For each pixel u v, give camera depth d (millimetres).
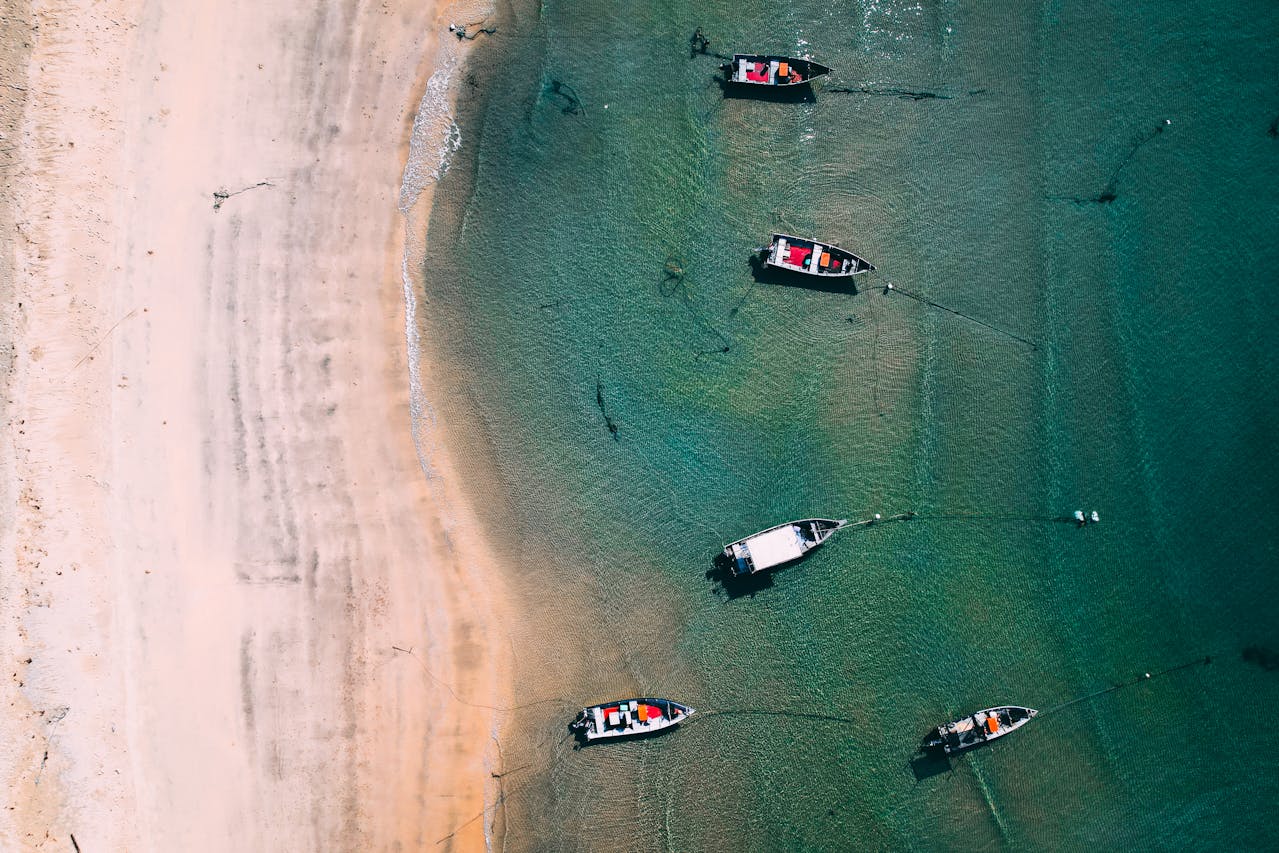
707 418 33250
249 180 31812
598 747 32188
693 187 33469
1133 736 32562
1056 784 32406
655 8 33562
